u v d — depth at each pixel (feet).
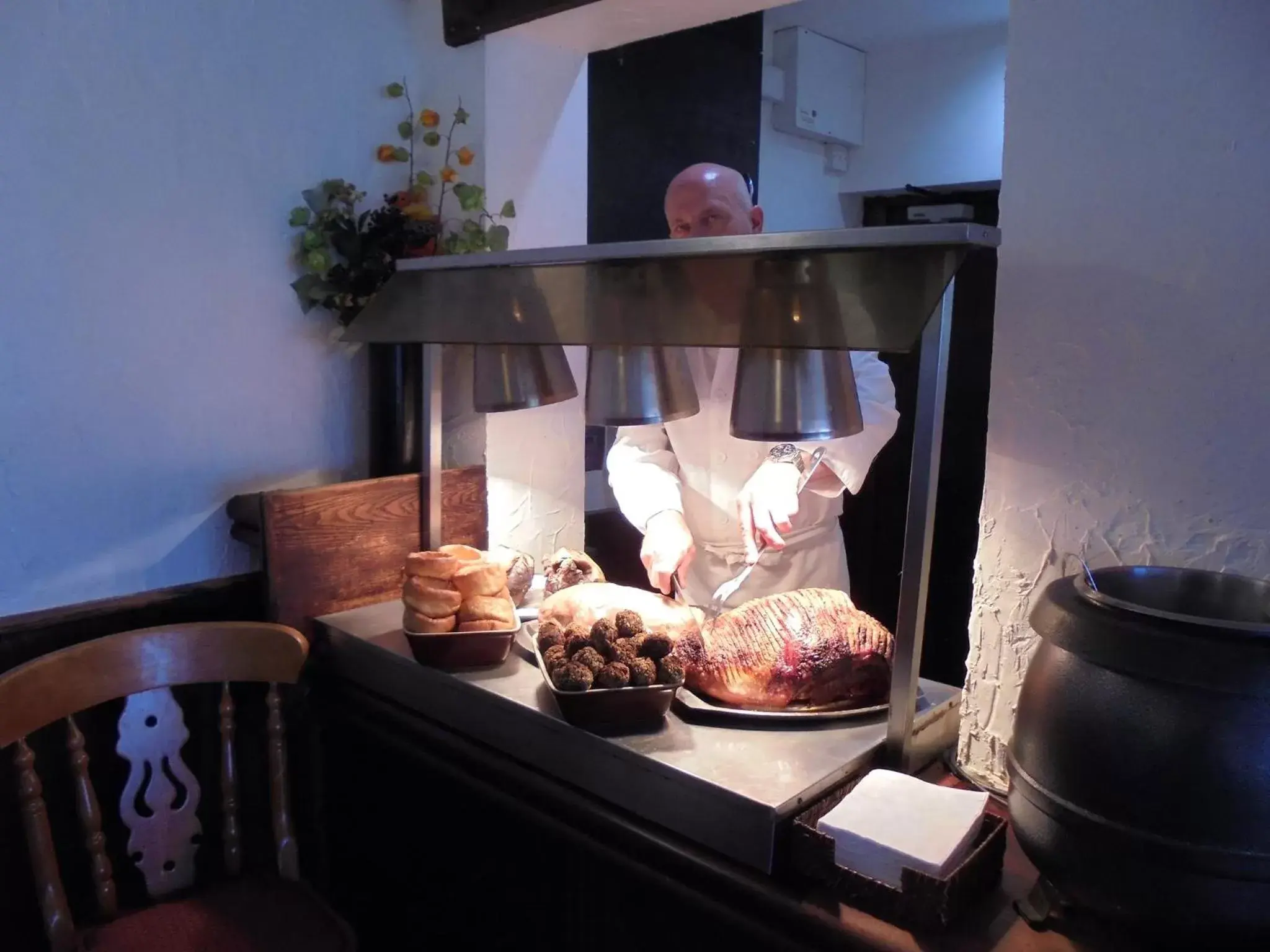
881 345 3.08
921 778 3.84
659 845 3.44
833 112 10.87
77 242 4.79
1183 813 2.52
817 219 11.53
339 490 5.36
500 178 6.11
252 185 5.40
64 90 4.66
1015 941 2.94
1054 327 3.59
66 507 4.92
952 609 10.97
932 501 3.42
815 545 6.21
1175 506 3.40
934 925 2.93
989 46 10.38
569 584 5.00
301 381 5.78
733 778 3.34
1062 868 2.81
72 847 5.10
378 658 4.73
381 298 5.18
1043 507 3.72
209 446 5.42
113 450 5.05
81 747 4.50
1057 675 2.84
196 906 4.61
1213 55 3.12
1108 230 3.42
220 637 4.84
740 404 3.56
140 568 5.24
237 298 5.42
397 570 5.70
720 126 9.25
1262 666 2.48
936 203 11.66
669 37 8.51
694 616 4.27
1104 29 3.33
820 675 3.80
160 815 4.76
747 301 3.56
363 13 5.80
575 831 3.76
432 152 6.14
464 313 4.66
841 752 3.56
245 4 5.25
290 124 5.52
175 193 5.10
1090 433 3.56
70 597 4.99
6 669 4.70
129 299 5.00
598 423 4.15
